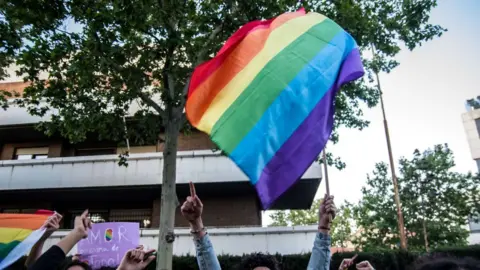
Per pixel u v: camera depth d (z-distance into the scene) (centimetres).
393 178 2061
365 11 1108
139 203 2011
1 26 951
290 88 395
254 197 1842
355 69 427
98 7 948
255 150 358
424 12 1138
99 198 1970
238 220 1805
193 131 1945
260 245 1571
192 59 1055
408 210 2302
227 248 1580
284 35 434
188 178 1762
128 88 1092
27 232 417
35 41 988
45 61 1007
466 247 1667
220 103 397
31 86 1145
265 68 405
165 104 1112
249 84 397
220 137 369
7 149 2125
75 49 1019
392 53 1181
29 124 1983
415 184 2342
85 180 1839
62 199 1994
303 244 1562
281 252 1555
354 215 2575
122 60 952
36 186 1858
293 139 376
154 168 1820
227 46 427
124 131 1205
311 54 421
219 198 1855
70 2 949
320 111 397
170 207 1016
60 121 1266
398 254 1520
